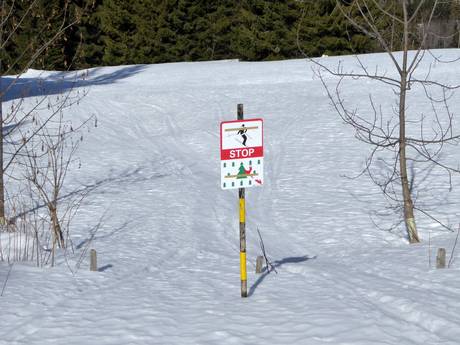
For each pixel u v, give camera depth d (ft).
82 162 84.94
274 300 30.94
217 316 28.43
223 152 30.78
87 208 64.80
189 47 199.11
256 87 127.95
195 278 38.55
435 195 66.08
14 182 74.90
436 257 40.11
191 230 57.93
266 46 177.68
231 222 61.77
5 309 30.14
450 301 28.71
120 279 38.40
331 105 108.78
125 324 27.63
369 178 74.18
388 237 54.65
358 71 132.26
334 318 26.86
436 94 108.27
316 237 55.88
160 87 133.90
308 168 80.48
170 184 75.82
